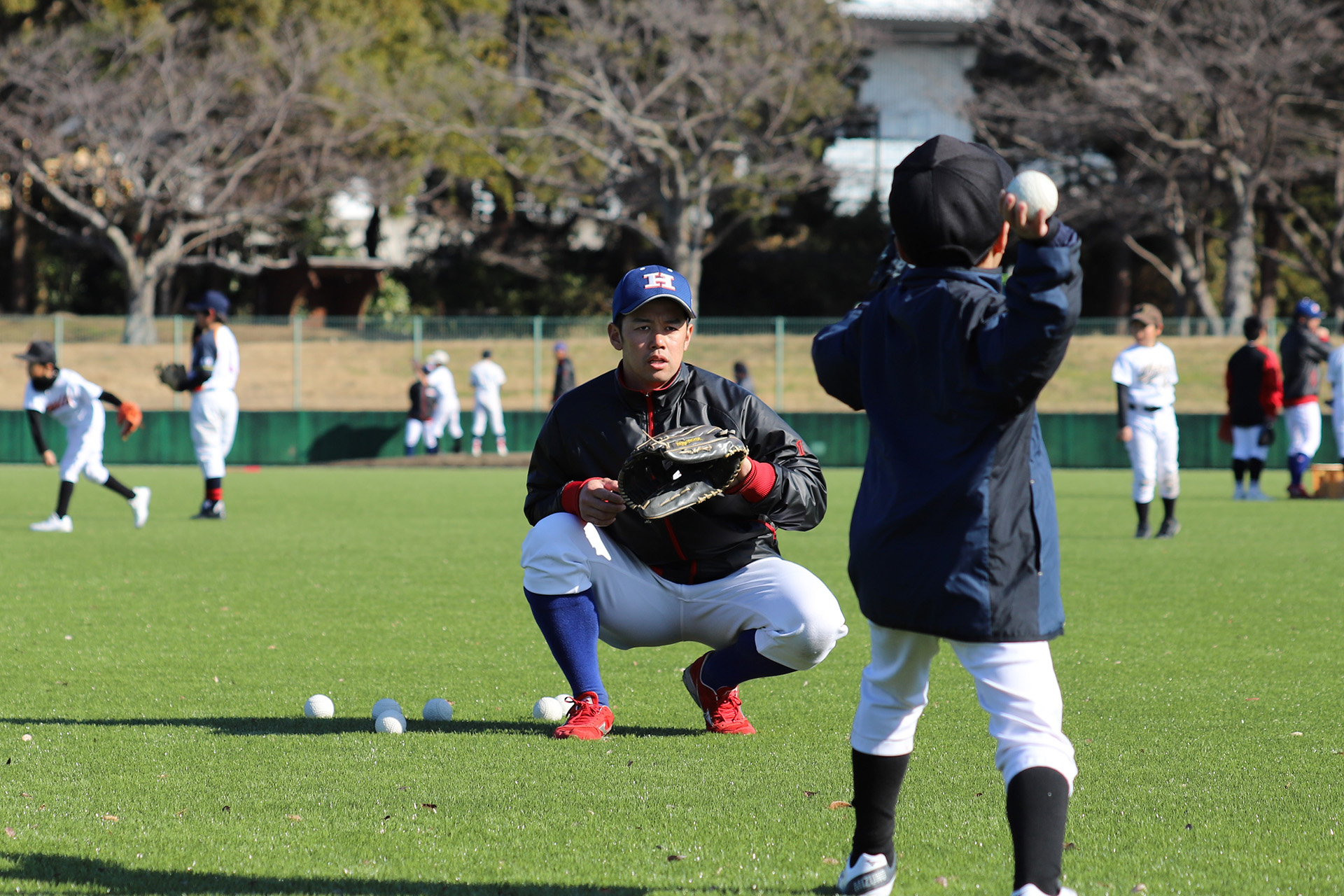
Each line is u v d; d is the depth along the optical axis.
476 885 6.54
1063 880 6.55
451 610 16.20
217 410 28.69
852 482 43.19
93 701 10.97
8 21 84.62
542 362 66.62
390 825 7.52
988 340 5.46
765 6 81.12
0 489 39.81
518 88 83.75
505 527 27.69
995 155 6.08
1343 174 87.25
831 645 9.73
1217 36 76.44
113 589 17.94
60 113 77.56
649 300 9.37
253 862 6.87
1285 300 108.12
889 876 6.32
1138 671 12.40
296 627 14.89
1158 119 84.25
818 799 8.09
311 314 98.62
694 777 8.60
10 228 96.50
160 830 7.41
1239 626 15.05
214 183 86.06
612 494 9.41
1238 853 7.01
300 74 79.38
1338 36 76.38
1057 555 5.83
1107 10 83.06
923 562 5.70
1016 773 5.70
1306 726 10.09
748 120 86.12
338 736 9.74
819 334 6.71
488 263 101.56
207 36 84.81
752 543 9.88
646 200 86.75
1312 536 25.36
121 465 55.41
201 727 10.05
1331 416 50.28
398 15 87.31
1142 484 24.78
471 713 10.66
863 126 94.31
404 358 66.06
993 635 5.63
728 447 7.95
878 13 103.06
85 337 66.38
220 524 28.08
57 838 7.24
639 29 83.94
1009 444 5.64
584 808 7.87
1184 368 64.06
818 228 105.88
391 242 117.62
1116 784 8.41
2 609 16.09
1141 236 98.06
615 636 10.26
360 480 44.56
